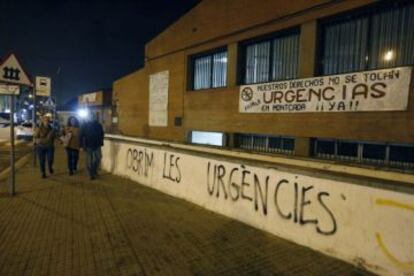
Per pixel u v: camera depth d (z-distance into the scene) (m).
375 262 3.88
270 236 5.05
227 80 12.96
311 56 9.66
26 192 7.75
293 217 4.84
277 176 5.08
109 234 5.04
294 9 10.06
